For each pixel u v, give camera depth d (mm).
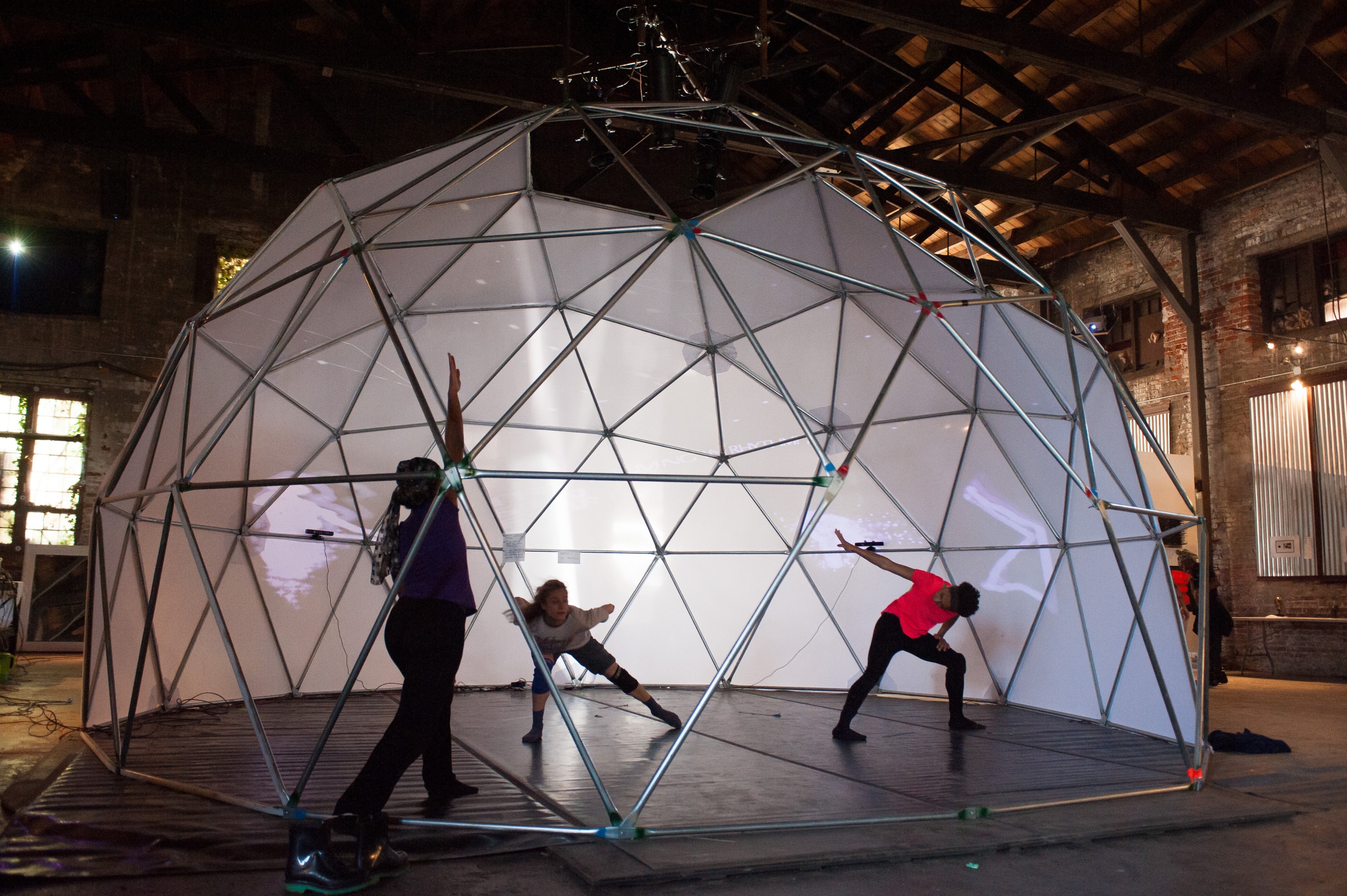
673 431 10953
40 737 6602
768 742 7051
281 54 12133
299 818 4258
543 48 15773
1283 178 16297
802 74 17141
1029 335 8125
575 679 11227
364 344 8695
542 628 7117
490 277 8594
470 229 7906
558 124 20062
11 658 10422
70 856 3600
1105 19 14492
